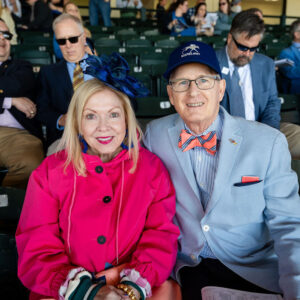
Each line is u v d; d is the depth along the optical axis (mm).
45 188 1325
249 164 1347
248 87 2666
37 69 4121
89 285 1152
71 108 1349
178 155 1441
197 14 7781
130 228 1316
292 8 14500
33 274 1214
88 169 1331
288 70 4367
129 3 10438
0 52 2840
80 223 1284
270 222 1356
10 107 2744
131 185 1363
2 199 1478
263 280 1359
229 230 1375
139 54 4906
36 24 6586
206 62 1284
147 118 2881
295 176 1372
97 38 6711
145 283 1190
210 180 1417
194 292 1360
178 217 1470
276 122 2678
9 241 1371
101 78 1315
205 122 1395
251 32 2350
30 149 2576
